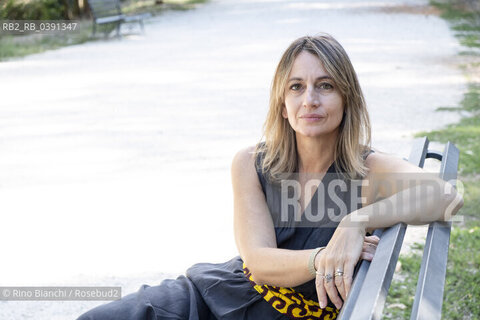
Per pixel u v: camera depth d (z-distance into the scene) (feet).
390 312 10.75
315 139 6.98
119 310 6.81
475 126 22.25
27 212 16.19
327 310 6.84
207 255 13.44
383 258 5.44
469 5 60.59
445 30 47.55
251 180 7.39
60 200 16.98
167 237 14.42
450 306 10.89
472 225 13.93
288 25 52.70
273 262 6.60
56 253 13.74
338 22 53.26
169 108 27.61
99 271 12.82
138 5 73.67
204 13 64.18
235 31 50.93
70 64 40.11
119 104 28.84
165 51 43.39
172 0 77.25
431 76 32.04
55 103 29.73
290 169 7.20
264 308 6.93
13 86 34.19
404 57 37.40
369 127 7.24
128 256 13.50
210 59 39.42
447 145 9.45
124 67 38.24
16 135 24.25
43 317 11.00
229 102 28.30
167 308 6.94
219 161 19.93
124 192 17.46
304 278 6.36
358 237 6.11
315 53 6.75
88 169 19.65
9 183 18.54
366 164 7.09
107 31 52.60
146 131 23.98
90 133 24.07
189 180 18.25
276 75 7.04
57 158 21.01
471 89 28.89
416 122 23.52
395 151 19.94
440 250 5.84
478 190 15.65
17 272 12.85
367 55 38.22
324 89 6.79
